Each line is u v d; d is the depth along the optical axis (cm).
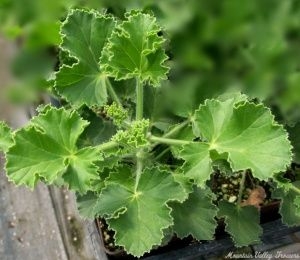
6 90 77
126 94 60
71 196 76
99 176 54
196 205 57
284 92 58
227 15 57
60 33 56
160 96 59
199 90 57
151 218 52
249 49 58
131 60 54
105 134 59
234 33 58
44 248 74
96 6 63
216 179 66
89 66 56
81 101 56
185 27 59
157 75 54
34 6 63
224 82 58
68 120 53
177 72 60
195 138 57
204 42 59
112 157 56
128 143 53
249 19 57
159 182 53
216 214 57
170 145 58
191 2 58
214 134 53
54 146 53
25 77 66
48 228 75
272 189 63
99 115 63
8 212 77
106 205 52
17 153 52
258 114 52
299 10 57
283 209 58
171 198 52
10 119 83
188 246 63
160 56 53
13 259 73
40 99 77
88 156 52
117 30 55
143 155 56
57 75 55
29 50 65
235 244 58
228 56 59
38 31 61
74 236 74
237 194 65
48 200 77
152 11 59
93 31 56
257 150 52
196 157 52
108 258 61
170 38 59
